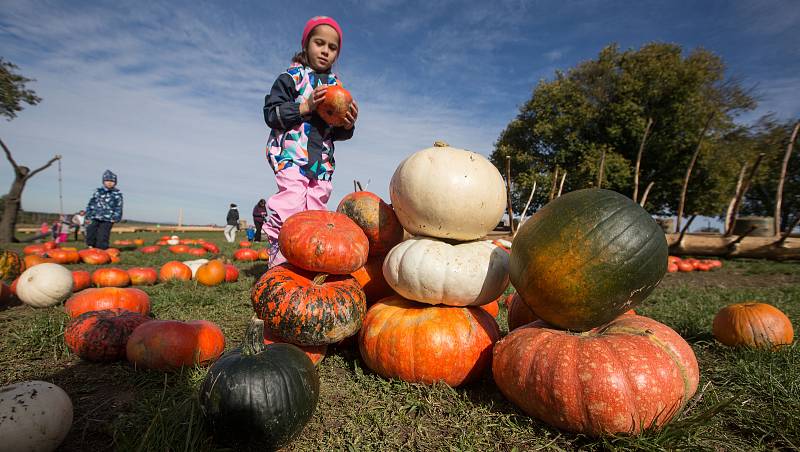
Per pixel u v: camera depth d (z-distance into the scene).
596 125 26.53
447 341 2.56
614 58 27.33
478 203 2.80
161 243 16.81
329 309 2.61
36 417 1.75
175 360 2.64
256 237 20.05
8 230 15.88
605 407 1.96
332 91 3.84
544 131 26.92
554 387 2.06
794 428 2.12
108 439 1.98
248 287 6.05
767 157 25.02
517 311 3.24
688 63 25.27
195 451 1.78
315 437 2.05
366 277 3.41
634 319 2.39
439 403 2.42
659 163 24.64
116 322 2.94
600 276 2.19
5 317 4.10
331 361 3.04
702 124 23.88
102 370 2.79
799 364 3.03
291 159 4.18
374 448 1.98
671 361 2.06
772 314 3.48
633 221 2.27
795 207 34.78
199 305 4.76
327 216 3.03
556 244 2.28
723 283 8.91
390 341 2.63
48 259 8.50
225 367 1.92
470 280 2.67
